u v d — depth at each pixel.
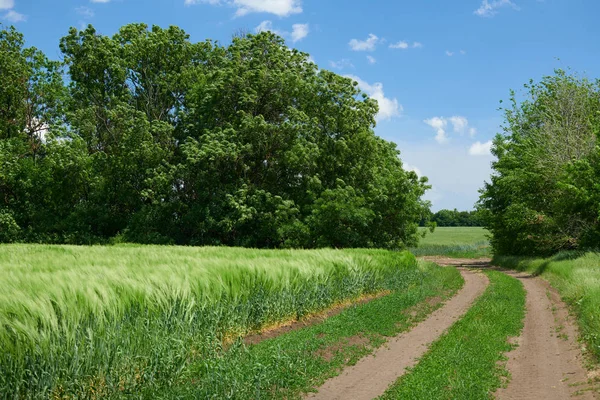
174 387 7.44
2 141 41.34
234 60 40.88
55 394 6.55
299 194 38.50
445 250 60.31
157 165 40.59
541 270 28.27
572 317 14.38
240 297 11.02
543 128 39.00
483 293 19.45
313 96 39.41
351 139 39.22
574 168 29.70
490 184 43.66
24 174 42.09
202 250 21.92
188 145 37.94
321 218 35.25
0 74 42.53
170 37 45.28
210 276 10.62
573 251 30.98
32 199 43.38
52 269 10.73
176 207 39.97
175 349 7.95
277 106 40.47
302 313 13.44
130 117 41.75
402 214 36.50
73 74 44.19
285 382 8.10
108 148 43.91
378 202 36.38
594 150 29.94
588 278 17.75
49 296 6.89
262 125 36.47
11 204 42.72
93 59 42.97
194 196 41.06
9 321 6.16
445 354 10.13
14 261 13.91
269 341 10.62
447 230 127.12
